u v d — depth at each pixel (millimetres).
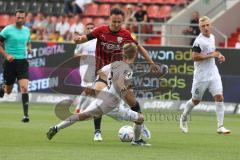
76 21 74562
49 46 60531
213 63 38844
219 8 73000
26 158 25688
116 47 32344
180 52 58500
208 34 38281
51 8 81875
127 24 66062
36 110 53625
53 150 28312
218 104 38656
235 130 41688
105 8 79000
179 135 36938
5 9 83875
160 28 73750
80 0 77750
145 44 64250
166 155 27609
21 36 42531
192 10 72812
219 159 26828
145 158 26453
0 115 47781
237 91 57781
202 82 38656
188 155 27859
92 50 47594
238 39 63594
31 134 34906
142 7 74375
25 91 42312
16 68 42656
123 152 28172
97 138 32562
